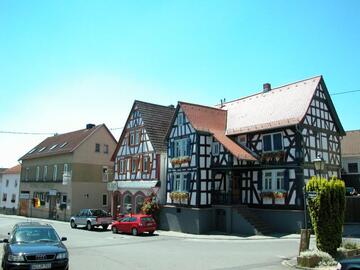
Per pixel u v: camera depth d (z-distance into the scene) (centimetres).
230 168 2958
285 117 2817
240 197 3039
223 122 3359
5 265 1205
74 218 3619
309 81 3031
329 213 1573
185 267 1462
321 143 2889
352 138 3872
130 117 4091
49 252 1215
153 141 3672
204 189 3050
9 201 6650
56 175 5131
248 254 1802
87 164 4888
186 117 3225
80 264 1548
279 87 3281
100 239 2583
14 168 6906
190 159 3134
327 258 1474
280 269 1417
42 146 6041
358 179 3584
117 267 1473
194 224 2983
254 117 3123
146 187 3612
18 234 1366
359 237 2281
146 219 2900
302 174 2631
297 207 2617
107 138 5141
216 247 2102
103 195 4988
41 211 5394
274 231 2742
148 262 1588
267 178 2855
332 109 3025
